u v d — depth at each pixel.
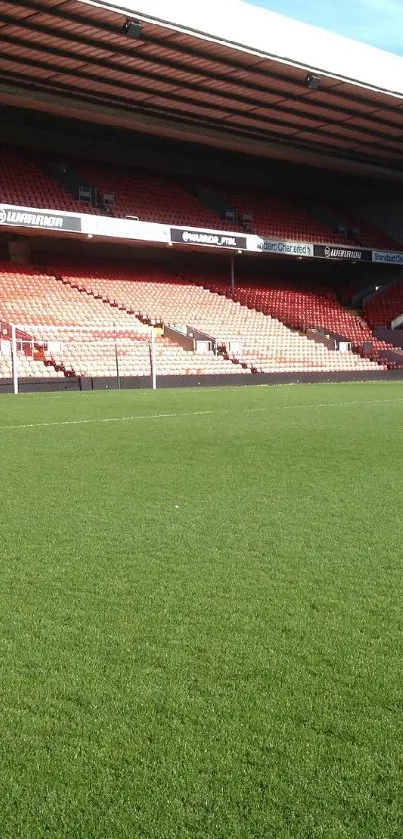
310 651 2.60
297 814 1.69
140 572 3.61
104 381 22.97
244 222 33.44
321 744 1.97
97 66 24.33
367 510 5.07
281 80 26.22
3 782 1.83
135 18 21.47
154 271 32.41
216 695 2.26
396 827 1.65
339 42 26.09
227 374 25.80
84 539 4.29
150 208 30.77
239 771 1.86
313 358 30.31
